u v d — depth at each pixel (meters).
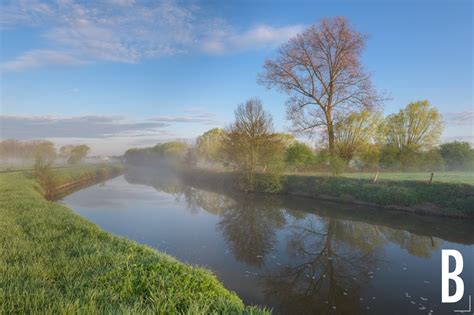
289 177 29.66
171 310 4.49
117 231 15.06
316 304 7.89
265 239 14.33
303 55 33.19
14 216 11.61
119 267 6.04
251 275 9.80
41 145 65.94
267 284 9.14
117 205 23.36
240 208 22.62
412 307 7.73
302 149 37.44
